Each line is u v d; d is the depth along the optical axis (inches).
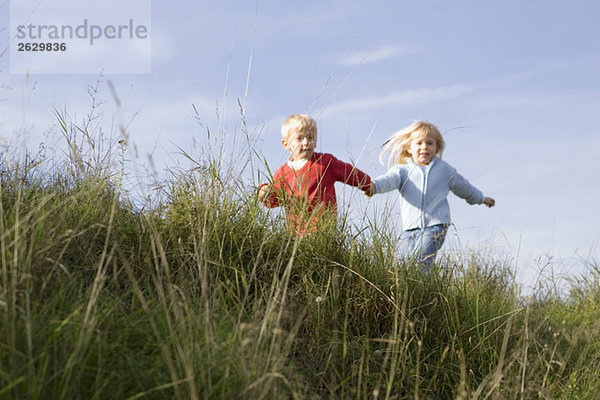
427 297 122.9
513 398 103.4
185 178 126.5
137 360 77.2
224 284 106.0
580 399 113.3
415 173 184.9
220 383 75.2
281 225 126.0
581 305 192.5
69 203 111.7
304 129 159.9
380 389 98.4
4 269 74.4
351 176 162.6
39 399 63.1
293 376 88.6
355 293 116.1
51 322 73.6
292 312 105.3
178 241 111.6
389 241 129.6
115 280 95.6
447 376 107.7
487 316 125.9
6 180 115.2
